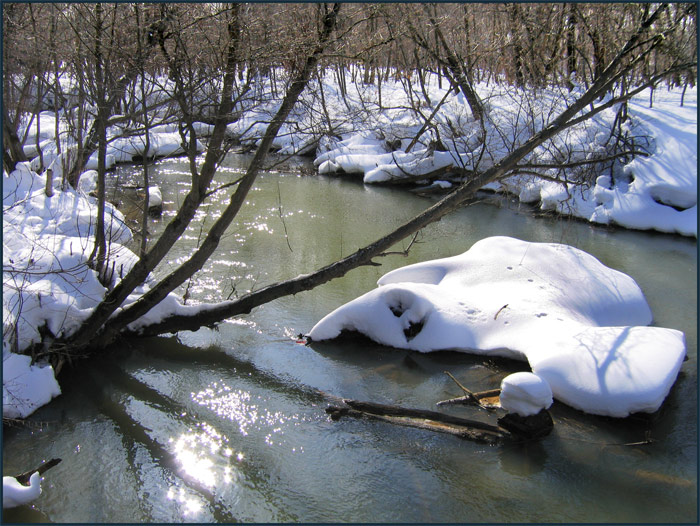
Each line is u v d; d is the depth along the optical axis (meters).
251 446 5.97
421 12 12.42
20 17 9.85
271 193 17.25
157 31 5.96
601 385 6.26
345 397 6.81
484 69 22.50
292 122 6.64
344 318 8.05
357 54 6.90
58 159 13.30
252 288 9.70
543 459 5.69
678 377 7.15
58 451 5.82
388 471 5.59
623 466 5.58
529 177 15.88
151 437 6.10
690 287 10.30
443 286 8.84
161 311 7.77
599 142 16.22
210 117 6.14
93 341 7.43
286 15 6.60
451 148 17.97
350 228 13.80
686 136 15.14
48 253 8.41
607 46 14.34
